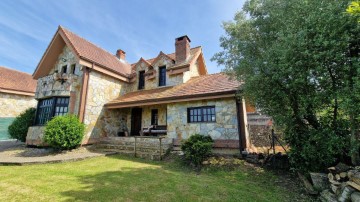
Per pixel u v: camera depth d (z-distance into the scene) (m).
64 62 13.53
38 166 7.28
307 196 4.85
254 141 12.42
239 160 7.85
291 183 5.69
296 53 4.77
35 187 4.87
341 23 4.09
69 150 10.29
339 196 4.17
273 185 5.62
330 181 4.58
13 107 18.17
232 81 10.08
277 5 5.89
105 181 5.57
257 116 15.31
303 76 4.75
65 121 9.97
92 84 12.38
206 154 7.96
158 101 11.19
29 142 11.59
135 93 14.52
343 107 4.18
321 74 4.71
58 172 6.43
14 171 6.43
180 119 10.62
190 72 14.34
